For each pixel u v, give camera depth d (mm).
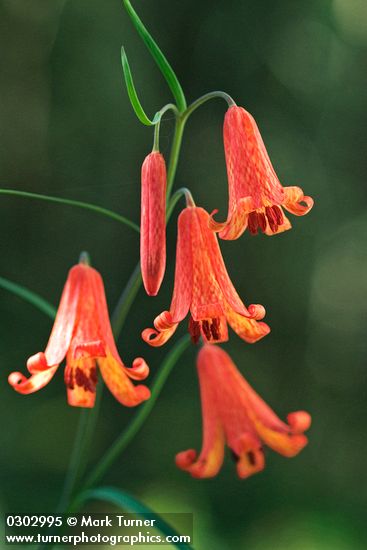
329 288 10648
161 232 2717
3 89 9398
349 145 10375
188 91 9672
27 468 8836
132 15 2818
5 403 9078
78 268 3018
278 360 10281
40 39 9500
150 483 9188
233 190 2809
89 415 3521
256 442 3350
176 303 2824
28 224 9391
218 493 8969
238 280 10078
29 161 9414
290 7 10062
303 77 10156
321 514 8891
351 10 10266
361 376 10672
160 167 2738
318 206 10305
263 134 9984
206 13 9711
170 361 3488
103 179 9453
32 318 9305
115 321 3346
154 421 9516
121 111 9383
